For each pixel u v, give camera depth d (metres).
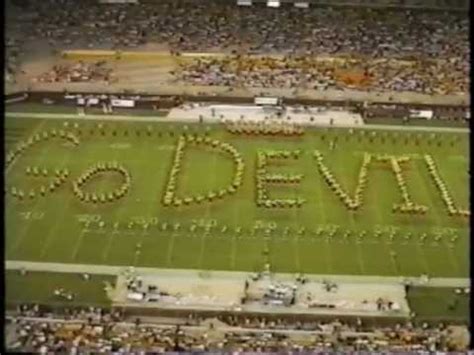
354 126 99.69
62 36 119.94
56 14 124.25
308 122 100.75
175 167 86.62
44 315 60.78
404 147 94.12
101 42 122.44
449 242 74.12
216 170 86.75
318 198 81.50
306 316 61.97
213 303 63.44
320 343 58.44
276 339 58.88
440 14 132.00
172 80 111.88
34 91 103.94
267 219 77.19
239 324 60.81
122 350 56.81
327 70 117.31
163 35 125.31
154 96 105.94
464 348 58.34
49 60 113.94
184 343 58.03
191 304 63.19
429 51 123.00
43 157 87.94
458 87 110.31
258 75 114.56
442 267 69.94
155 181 83.94
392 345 58.34
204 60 119.06
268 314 62.12
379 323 61.59
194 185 83.06
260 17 131.38
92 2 129.88
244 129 96.69
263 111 104.12
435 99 107.19
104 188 82.00
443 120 102.31
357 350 57.41
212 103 106.19
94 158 88.56
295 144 94.06
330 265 69.81
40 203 78.25
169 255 70.44
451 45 123.88
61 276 66.38
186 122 99.44
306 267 69.31
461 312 63.25
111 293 64.38
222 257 70.44
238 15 131.38
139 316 61.69
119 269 67.94
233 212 78.25
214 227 75.31
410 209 79.44
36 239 71.81
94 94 105.50
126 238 72.94
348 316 62.22
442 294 65.75
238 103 106.56
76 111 101.56
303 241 73.56
